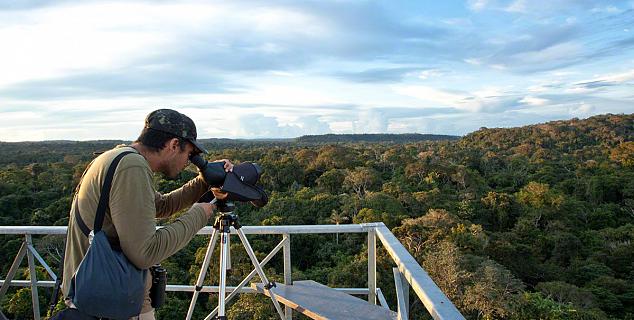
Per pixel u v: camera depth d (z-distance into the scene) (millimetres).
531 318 14516
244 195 1745
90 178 1327
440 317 1213
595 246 23938
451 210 28484
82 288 1242
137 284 1299
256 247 19641
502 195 29891
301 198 29688
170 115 1449
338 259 19203
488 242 21656
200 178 1820
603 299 17859
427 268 16953
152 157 1438
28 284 2682
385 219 24234
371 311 2203
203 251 15359
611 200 34094
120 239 1279
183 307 12891
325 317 2121
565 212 28875
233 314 11406
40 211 24031
